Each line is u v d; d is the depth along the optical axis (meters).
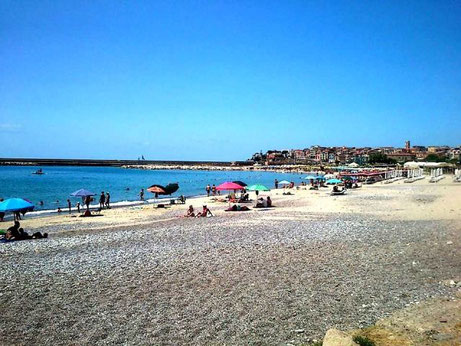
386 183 76.44
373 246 18.39
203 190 82.00
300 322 9.67
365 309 10.38
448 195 47.22
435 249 17.53
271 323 9.66
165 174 172.12
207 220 30.05
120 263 15.70
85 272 14.43
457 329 8.29
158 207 43.38
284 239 20.38
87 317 10.23
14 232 22.75
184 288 12.45
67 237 23.28
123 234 23.55
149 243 20.16
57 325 9.75
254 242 19.67
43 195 65.56
